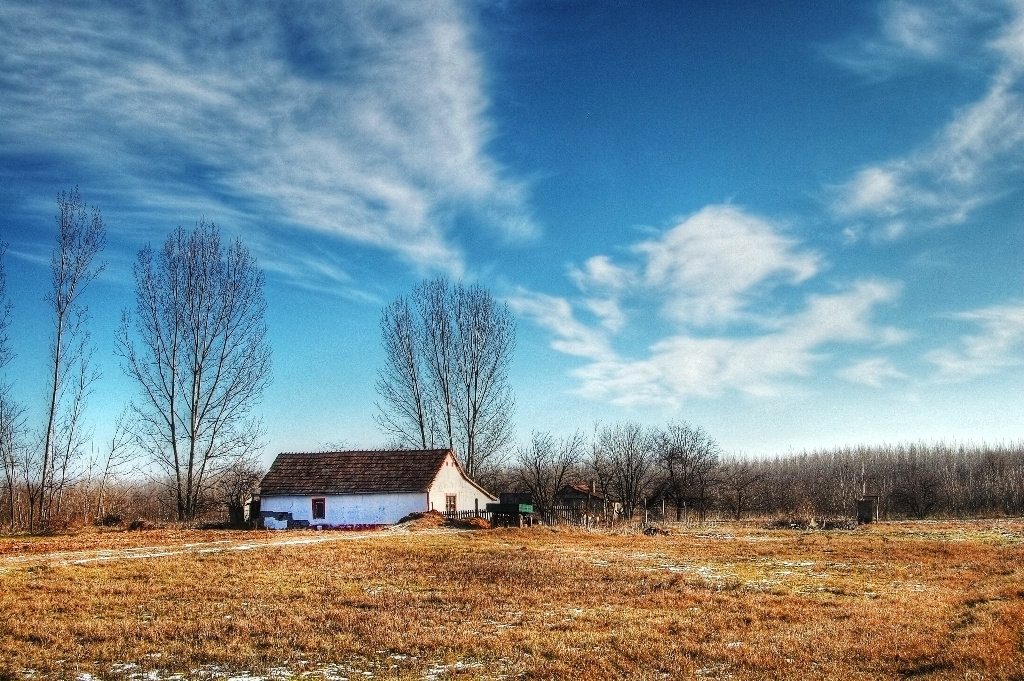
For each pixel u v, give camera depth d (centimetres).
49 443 4766
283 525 4828
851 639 1617
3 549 3173
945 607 1956
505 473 6788
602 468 7062
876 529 4978
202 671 1436
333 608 1977
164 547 3284
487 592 2255
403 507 4869
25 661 1461
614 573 2630
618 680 1380
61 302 4856
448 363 6469
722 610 1975
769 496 7706
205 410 5256
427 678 1402
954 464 8744
